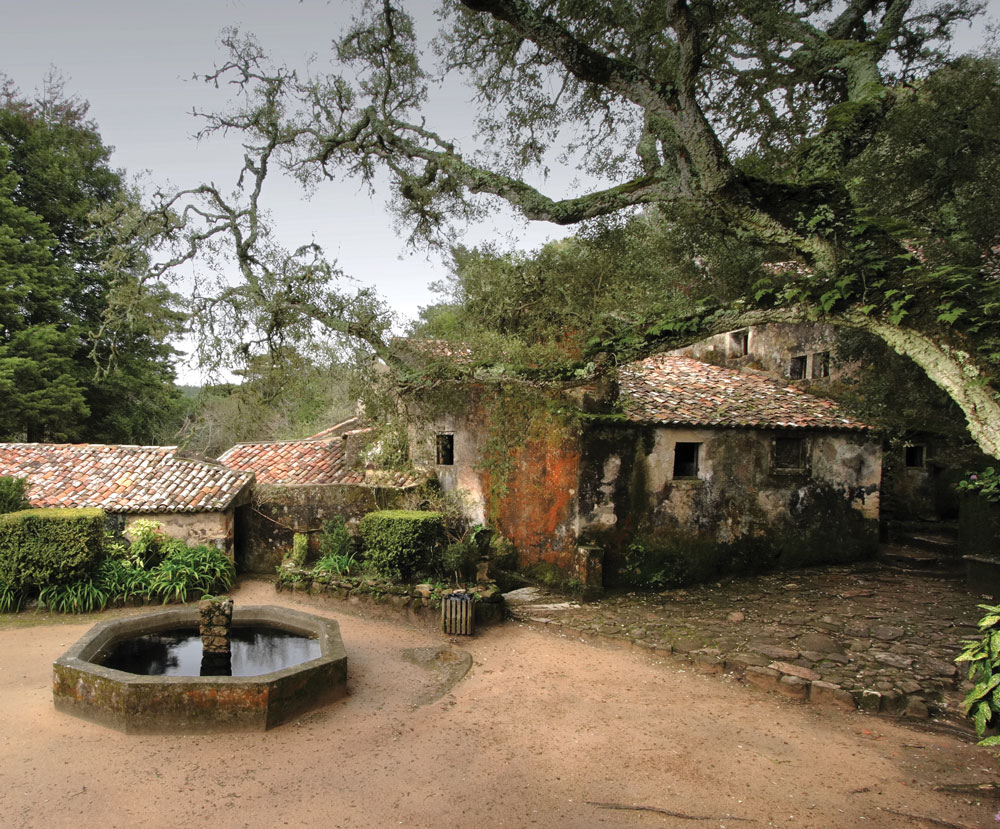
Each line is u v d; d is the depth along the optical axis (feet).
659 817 15.67
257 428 77.41
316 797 16.51
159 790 16.69
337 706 22.34
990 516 35.19
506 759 18.63
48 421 63.52
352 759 18.54
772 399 44.52
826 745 19.38
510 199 24.02
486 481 42.16
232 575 39.37
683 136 18.10
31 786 16.71
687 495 38.17
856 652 26.12
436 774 17.76
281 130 31.65
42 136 68.85
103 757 18.35
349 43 30.63
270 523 43.80
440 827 15.28
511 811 15.97
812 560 41.57
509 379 26.30
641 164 31.09
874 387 42.57
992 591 33.60
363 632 31.01
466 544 35.99
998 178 28.30
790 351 51.88
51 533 33.83
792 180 22.74
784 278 31.48
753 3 26.14
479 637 30.19
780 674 23.80
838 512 42.47
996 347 15.02
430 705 22.58
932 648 26.48
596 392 36.09
